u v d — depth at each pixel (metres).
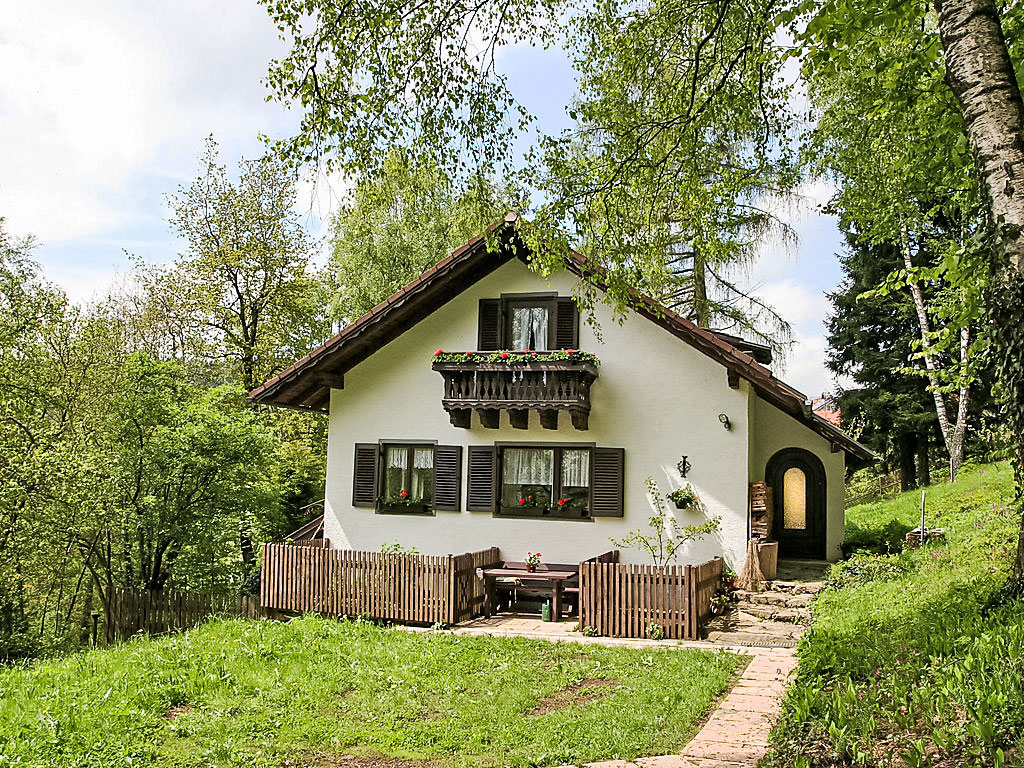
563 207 9.18
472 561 14.27
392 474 17.28
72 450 19.16
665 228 9.84
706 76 8.91
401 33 7.82
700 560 15.20
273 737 7.64
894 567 13.56
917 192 12.88
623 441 15.83
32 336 22.48
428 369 17.09
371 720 8.09
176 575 19.45
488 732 7.66
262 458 20.17
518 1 8.31
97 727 7.70
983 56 6.71
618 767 6.46
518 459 16.53
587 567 12.77
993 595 7.10
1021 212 6.43
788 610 13.09
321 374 17.05
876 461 19.62
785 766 4.90
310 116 7.66
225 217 26.03
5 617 20.61
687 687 8.84
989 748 4.20
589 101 9.45
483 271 16.86
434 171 8.49
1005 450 7.22
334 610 14.47
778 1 7.83
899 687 5.20
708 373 15.46
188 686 9.10
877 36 8.80
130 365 19.48
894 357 28.06
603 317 16.09
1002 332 6.56
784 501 18.25
